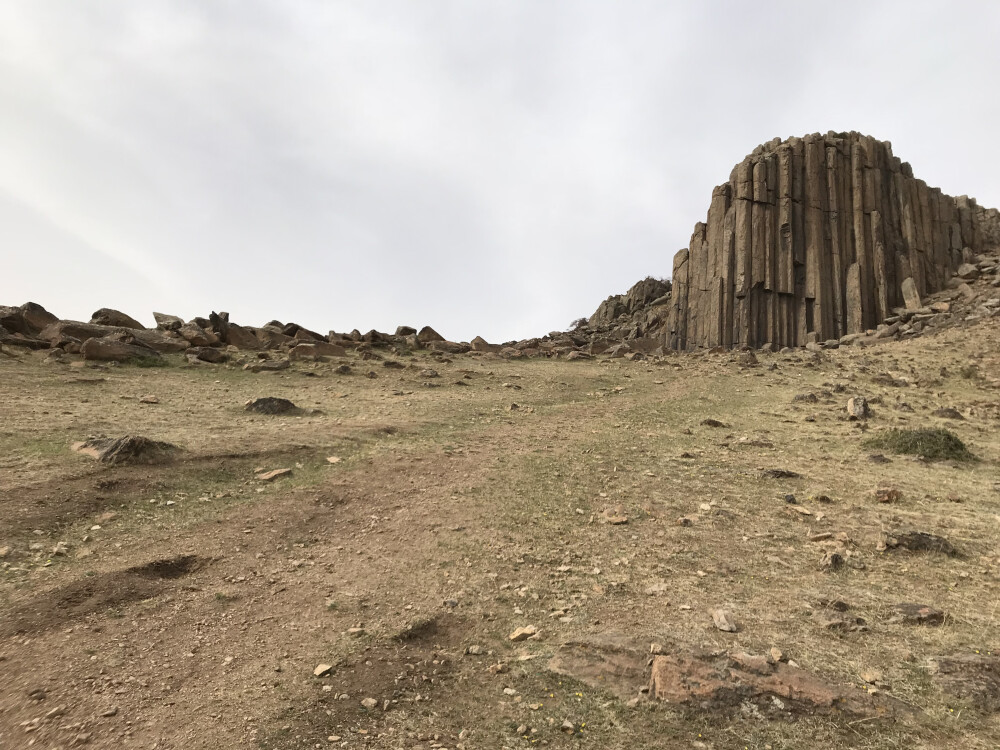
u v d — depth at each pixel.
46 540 7.99
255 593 7.07
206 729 4.61
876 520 9.49
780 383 25.16
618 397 22.42
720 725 4.59
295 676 5.35
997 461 13.54
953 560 7.95
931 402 20.70
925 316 42.12
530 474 12.02
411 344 33.19
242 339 28.14
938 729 4.52
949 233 52.66
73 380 17.89
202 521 9.05
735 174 50.97
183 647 5.82
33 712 4.74
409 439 14.66
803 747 4.34
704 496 10.70
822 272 47.59
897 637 5.91
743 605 6.65
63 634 5.91
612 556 8.09
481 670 5.48
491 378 25.75
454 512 9.85
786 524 9.34
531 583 7.27
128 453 10.91
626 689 5.09
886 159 51.25
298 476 11.35
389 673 5.42
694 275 51.72
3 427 12.28
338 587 7.23
